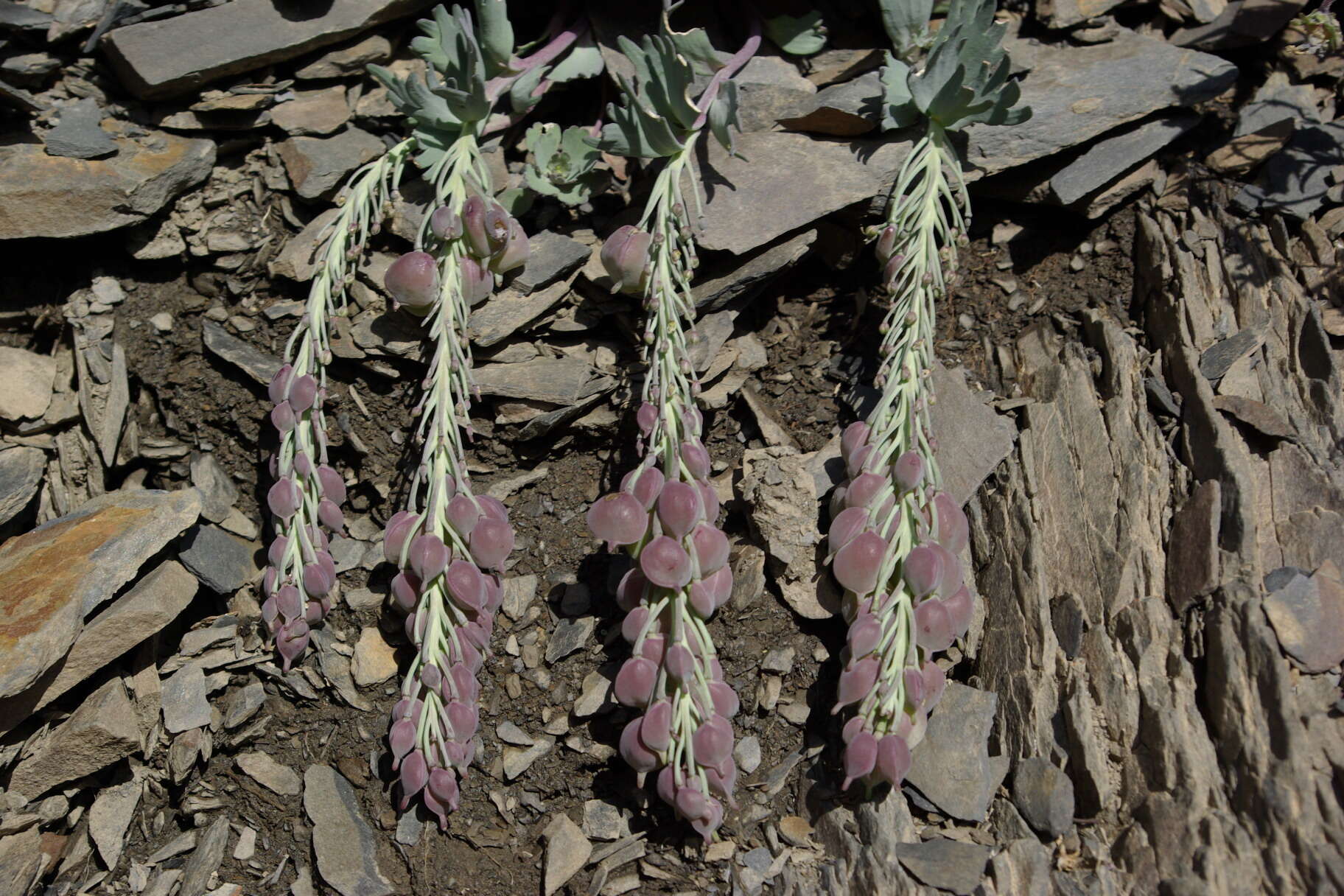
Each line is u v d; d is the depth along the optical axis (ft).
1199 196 1.85
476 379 1.78
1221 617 1.56
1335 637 1.54
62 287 1.87
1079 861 1.55
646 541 1.61
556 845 1.63
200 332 1.85
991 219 1.90
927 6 1.83
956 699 1.63
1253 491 1.62
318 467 1.71
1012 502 1.72
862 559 1.59
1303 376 1.71
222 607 1.81
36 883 1.67
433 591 1.63
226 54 1.85
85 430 1.85
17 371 1.83
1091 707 1.59
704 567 1.59
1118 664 1.60
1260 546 1.62
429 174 1.79
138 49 1.83
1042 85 1.87
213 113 1.87
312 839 1.67
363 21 1.88
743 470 1.75
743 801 1.65
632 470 1.81
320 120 1.88
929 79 1.74
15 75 1.82
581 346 1.82
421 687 1.64
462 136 1.79
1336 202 1.80
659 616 1.62
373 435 1.81
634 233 1.71
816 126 1.83
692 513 1.57
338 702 1.73
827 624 1.70
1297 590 1.56
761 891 1.60
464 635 1.64
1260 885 1.47
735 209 1.79
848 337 1.85
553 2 1.97
